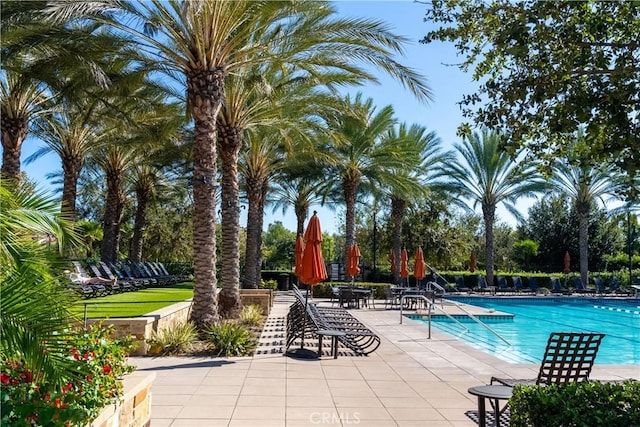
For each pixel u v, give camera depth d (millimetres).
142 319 9016
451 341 11234
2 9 8938
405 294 18906
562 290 29344
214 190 11164
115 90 12406
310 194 31125
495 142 28531
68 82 12414
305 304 10008
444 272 32656
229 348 9172
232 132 14227
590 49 4254
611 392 4164
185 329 9648
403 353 9719
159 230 38094
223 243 13953
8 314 2811
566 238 42375
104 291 15961
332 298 21203
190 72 11133
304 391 6738
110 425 3814
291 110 15641
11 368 3311
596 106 4023
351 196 24344
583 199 30500
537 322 17812
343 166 23266
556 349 5336
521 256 43531
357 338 11219
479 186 29828
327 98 15164
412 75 11070
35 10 8984
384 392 6773
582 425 3650
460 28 4984
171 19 11086
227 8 10703
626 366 8711
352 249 21750
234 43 11188
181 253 39094
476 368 8391
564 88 4262
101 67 11625
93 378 3543
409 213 37438
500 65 5184
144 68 12078
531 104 4379
